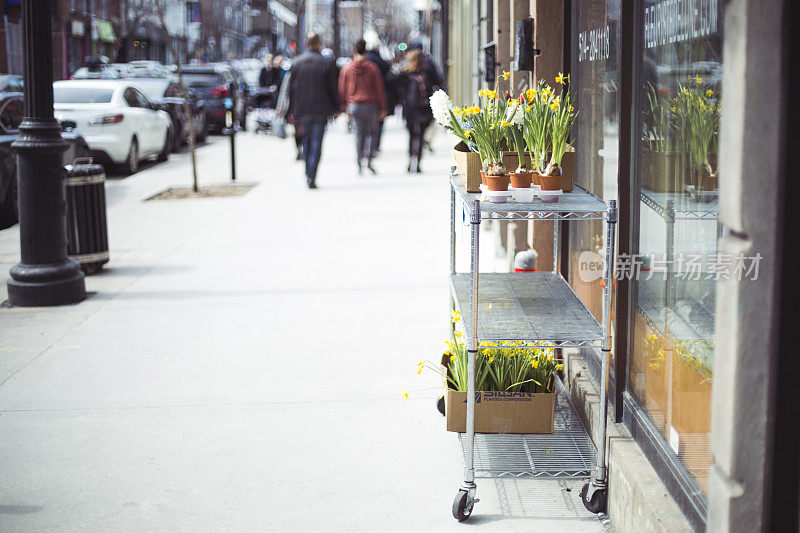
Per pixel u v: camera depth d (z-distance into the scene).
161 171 16.33
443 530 3.53
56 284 7.01
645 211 3.62
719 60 2.83
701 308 2.95
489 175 3.76
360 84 14.66
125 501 3.79
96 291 7.50
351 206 11.77
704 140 2.96
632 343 3.77
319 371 5.40
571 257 5.06
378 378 5.27
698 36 3.03
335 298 7.12
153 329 6.35
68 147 7.13
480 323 3.77
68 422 4.66
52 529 3.56
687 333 3.07
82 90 16.09
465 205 3.89
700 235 2.99
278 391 5.07
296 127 16.89
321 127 13.31
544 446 3.94
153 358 5.70
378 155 18.11
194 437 4.45
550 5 5.34
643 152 3.67
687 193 3.12
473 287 3.53
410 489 3.88
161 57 52.94
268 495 3.83
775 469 2.32
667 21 3.36
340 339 6.04
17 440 4.44
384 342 5.96
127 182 14.81
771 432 2.30
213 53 65.44
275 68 24.73
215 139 23.73
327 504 3.75
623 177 3.81
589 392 4.14
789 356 2.28
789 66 2.17
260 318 6.59
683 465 3.06
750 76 2.18
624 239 3.85
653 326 3.48
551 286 4.43
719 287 2.35
